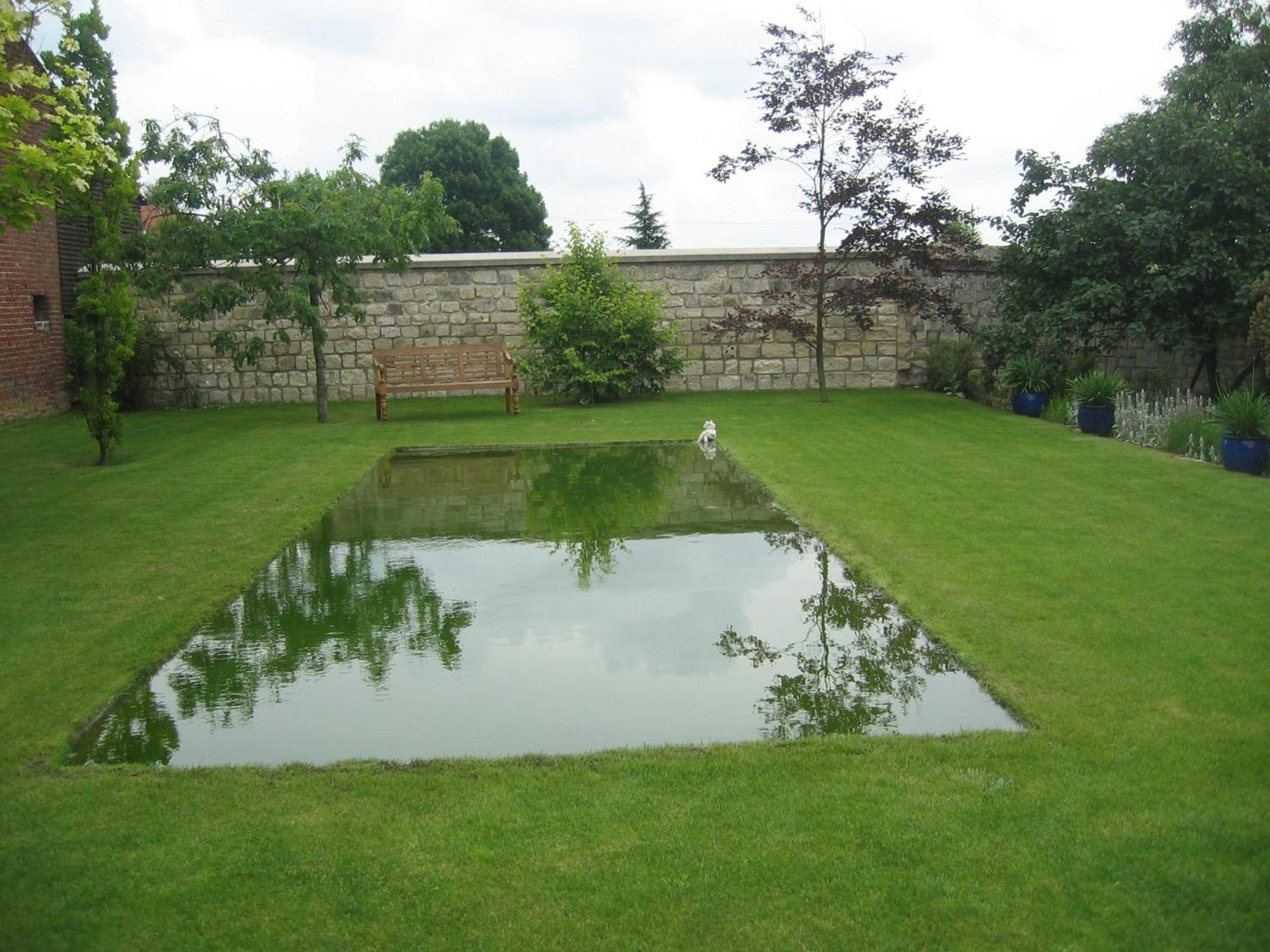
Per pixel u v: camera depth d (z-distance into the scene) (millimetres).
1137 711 4250
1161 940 2846
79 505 8570
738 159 14016
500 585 6484
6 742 4207
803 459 10258
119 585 6324
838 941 2881
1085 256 13180
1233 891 3029
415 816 3562
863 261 15812
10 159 7379
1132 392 13930
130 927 2992
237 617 5922
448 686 4879
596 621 5777
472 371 14523
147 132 12359
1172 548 6648
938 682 4750
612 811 3562
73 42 7633
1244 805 3502
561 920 2988
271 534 7598
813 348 16484
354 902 3086
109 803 3686
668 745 4133
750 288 16344
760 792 3680
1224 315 12445
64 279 16234
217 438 12391
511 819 3523
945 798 3592
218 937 2945
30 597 6090
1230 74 15594
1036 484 8781
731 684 4832
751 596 6129
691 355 16484
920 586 5988
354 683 4934
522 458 11070
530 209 40156
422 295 16156
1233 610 5438
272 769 3941
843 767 3850
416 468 10539
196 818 3574
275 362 16125
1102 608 5516
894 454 10414
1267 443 9055
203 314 12922
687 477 9812
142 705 4695
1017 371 13211
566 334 15094
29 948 2908
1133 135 13195
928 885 3102
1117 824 3396
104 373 10539
